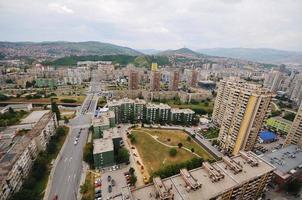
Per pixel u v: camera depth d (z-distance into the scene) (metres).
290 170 99.81
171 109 186.00
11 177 83.44
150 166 111.62
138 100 188.00
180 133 158.38
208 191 64.31
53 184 94.50
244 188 72.19
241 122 118.62
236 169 74.06
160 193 59.84
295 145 126.31
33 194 81.44
